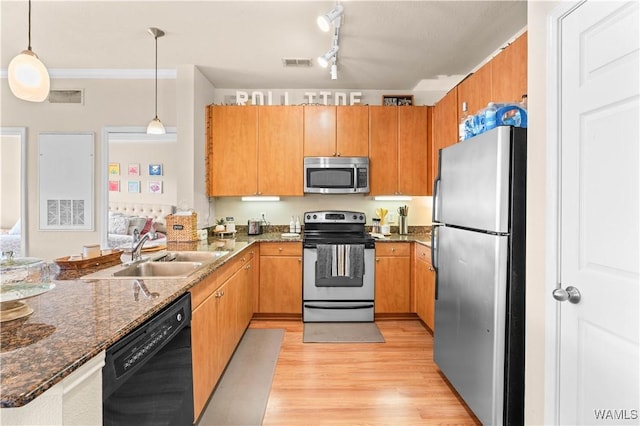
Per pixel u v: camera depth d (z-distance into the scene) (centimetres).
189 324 162
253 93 384
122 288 151
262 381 235
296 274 358
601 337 121
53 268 191
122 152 499
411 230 412
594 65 124
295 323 352
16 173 509
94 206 375
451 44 290
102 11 245
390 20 253
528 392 158
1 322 110
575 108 133
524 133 166
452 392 222
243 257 301
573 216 134
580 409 131
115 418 115
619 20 114
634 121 108
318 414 199
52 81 370
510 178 165
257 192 378
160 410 142
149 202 497
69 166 374
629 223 110
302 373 246
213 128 375
